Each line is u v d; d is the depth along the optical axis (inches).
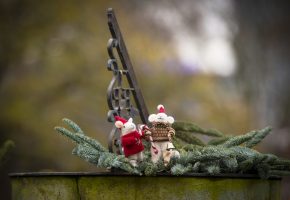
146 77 464.1
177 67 498.6
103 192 90.1
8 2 456.8
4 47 453.7
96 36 473.1
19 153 418.9
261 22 456.1
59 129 95.7
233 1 476.4
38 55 458.3
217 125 450.9
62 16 469.1
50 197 93.1
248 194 91.7
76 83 450.6
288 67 443.8
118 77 102.2
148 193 88.5
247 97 448.5
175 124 110.0
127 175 89.0
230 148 93.0
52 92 445.4
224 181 89.9
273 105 432.1
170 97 462.0
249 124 438.9
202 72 501.4
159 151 89.8
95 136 425.1
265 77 446.3
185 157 90.4
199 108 467.5
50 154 418.9
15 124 427.5
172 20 548.4
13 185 98.0
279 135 357.1
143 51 486.3
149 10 548.4
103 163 89.4
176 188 88.2
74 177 91.9
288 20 452.4
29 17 464.8
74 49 460.1
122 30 517.3
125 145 89.0
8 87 445.1
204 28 534.3
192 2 539.5
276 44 451.8
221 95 479.5
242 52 462.0
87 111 440.8
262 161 92.3
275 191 97.1
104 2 494.3
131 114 104.2
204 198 88.7
